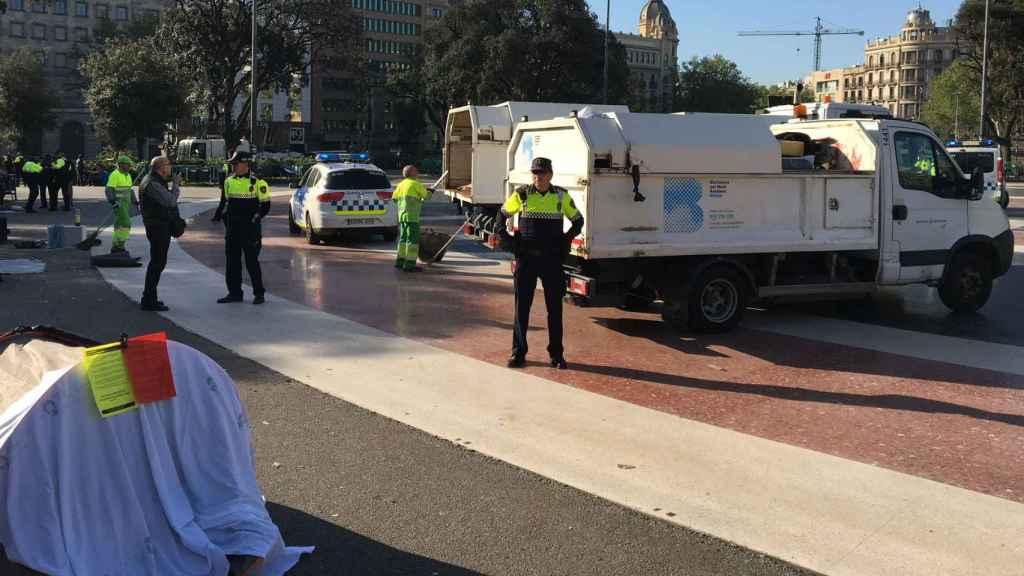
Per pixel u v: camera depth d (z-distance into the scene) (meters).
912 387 7.23
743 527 4.51
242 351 8.16
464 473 5.22
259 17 57.19
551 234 7.53
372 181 17.12
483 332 9.18
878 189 9.82
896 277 10.05
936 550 4.25
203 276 12.79
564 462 5.42
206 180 44.22
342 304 10.68
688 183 8.84
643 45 154.00
